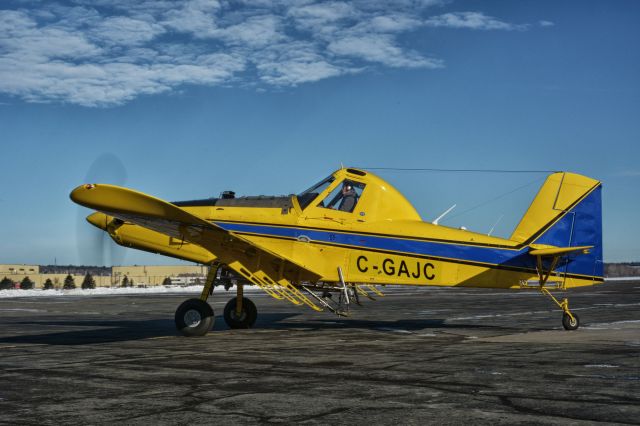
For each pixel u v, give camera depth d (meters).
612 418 4.89
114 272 87.81
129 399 5.69
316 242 12.31
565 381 6.45
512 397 5.67
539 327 13.33
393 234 12.42
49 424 4.82
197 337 11.46
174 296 36.00
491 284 12.55
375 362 7.89
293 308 22.33
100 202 10.01
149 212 10.23
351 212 12.51
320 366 7.59
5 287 60.69
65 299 32.12
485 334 11.71
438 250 12.44
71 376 6.95
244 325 13.47
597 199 13.00
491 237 12.72
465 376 6.79
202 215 12.65
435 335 11.58
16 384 6.47
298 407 5.32
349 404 5.43
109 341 10.77
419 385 6.28
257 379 6.68
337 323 14.88
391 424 4.74
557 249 12.09
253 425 4.74
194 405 5.43
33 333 12.49
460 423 4.76
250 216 12.48
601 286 48.56
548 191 12.96
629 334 11.44
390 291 41.94
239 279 12.36
